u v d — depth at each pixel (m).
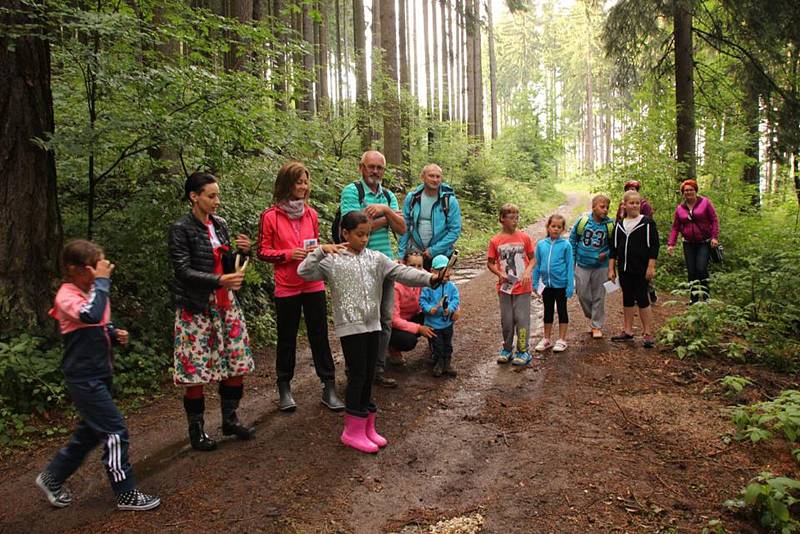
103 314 2.78
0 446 3.63
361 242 3.48
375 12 16.77
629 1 11.65
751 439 3.28
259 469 3.31
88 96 4.91
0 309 4.26
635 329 6.30
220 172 6.01
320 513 2.84
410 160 16.73
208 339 3.43
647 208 6.19
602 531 2.65
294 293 4.08
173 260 3.29
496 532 2.66
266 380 5.02
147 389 4.69
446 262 3.59
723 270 9.20
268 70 7.19
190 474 3.26
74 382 2.79
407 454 3.50
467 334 6.44
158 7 6.20
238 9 8.91
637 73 12.87
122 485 2.87
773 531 2.64
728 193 11.09
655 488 3.02
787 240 9.36
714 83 12.14
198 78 5.12
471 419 4.02
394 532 2.68
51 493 2.92
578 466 3.27
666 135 11.20
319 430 3.87
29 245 4.43
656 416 3.96
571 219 19.98
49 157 4.63
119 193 5.85
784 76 11.66
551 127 38.84
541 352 5.57
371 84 12.40
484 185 18.98
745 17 10.27
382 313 4.55
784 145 11.16
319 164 7.74
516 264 5.14
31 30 4.41
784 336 5.99
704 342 5.30
